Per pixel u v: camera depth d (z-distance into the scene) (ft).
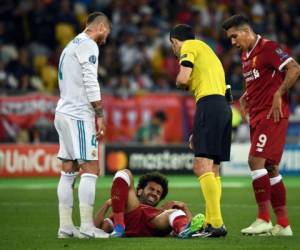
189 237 99.45
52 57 265.34
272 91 105.19
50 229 115.14
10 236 105.70
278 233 105.81
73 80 99.91
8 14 277.03
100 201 161.17
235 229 115.44
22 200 161.58
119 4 289.94
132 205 102.17
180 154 231.09
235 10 295.07
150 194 105.70
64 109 99.91
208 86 100.48
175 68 270.26
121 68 267.39
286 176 231.50
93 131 100.27
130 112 230.07
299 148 232.12
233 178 223.51
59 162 226.38
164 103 230.89
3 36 274.57
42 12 278.46
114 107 229.66
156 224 101.91
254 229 104.37
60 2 282.97
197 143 99.91
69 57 100.37
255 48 106.22
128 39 274.16
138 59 270.87
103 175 228.43
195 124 100.48
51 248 91.09
